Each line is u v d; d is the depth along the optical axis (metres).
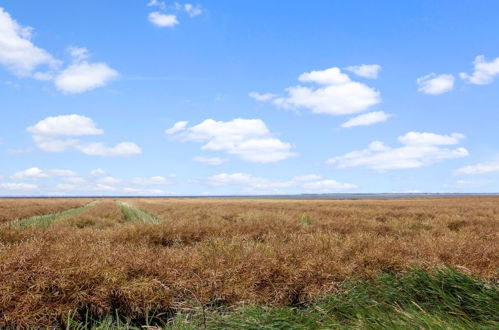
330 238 7.69
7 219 18.86
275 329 3.71
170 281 4.86
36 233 8.00
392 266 5.82
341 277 5.29
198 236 8.85
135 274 5.00
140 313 4.43
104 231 9.08
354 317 4.00
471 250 6.62
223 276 5.01
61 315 4.12
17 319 3.88
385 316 3.77
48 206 30.27
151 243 8.36
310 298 4.91
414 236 9.56
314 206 31.73
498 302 4.11
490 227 12.59
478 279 4.81
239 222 11.12
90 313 4.33
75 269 4.58
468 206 31.36
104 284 4.46
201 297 4.64
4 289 4.08
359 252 6.51
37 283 4.20
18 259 4.69
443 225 13.13
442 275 4.80
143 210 30.23
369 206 30.64
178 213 21.14
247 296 4.80
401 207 28.31
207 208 26.09
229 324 3.86
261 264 5.40
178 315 4.29
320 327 3.65
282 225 10.41
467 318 3.98
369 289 4.87
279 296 4.91
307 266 5.42
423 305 4.36
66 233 8.47
